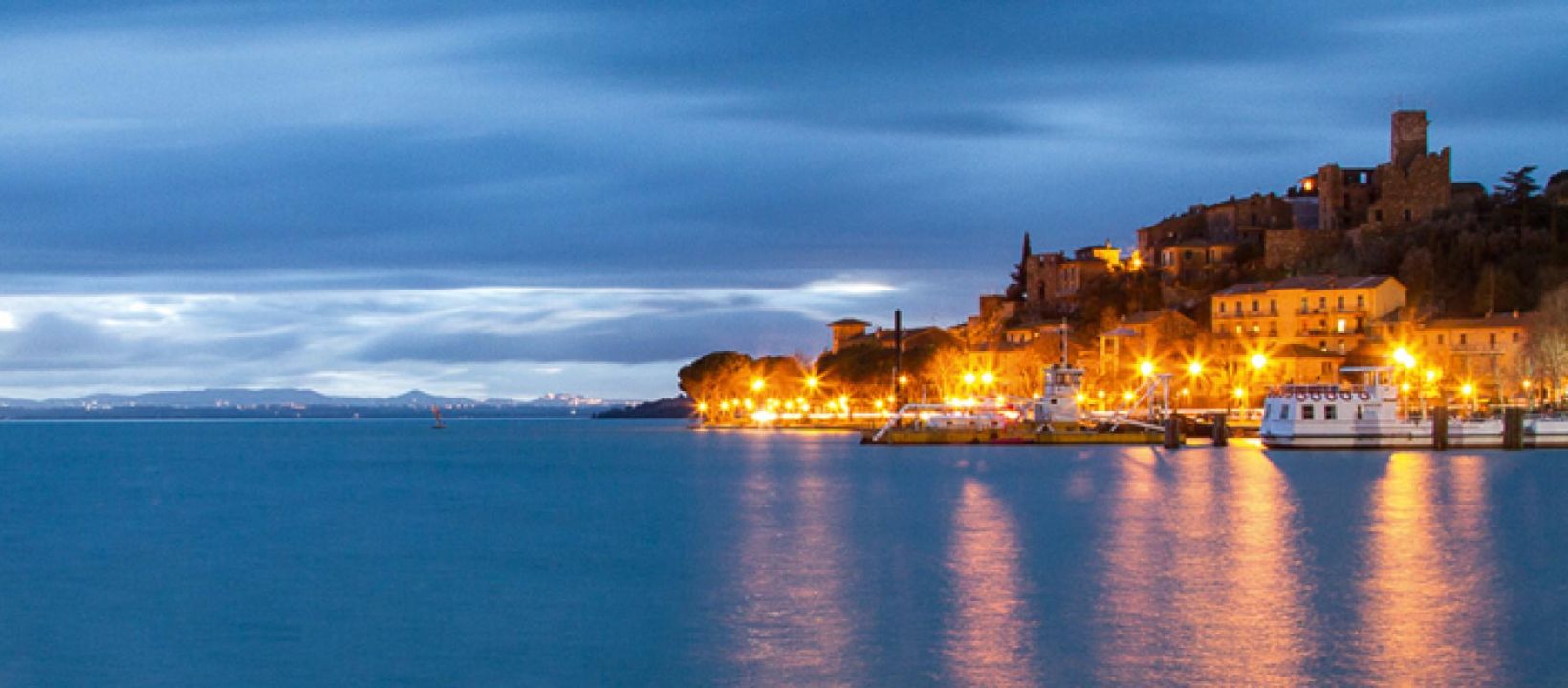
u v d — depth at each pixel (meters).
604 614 79.50
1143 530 114.25
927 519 125.31
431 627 77.25
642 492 161.88
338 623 78.62
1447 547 103.06
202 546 113.50
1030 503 139.88
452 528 123.62
